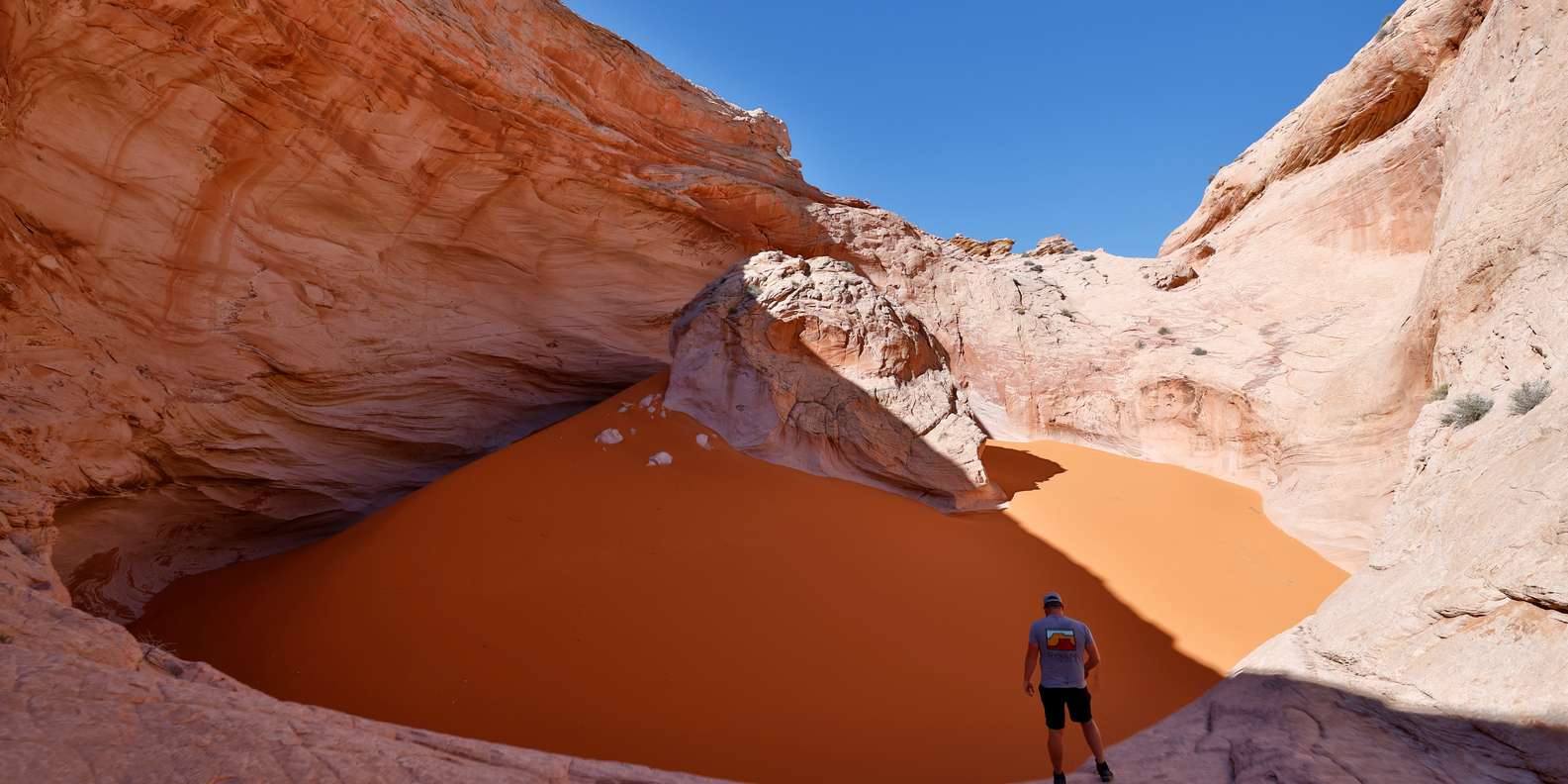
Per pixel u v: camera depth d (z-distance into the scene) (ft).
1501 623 21.90
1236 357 73.20
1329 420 59.21
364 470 54.34
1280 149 91.91
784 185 94.84
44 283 37.55
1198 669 33.22
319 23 51.24
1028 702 29.01
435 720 24.73
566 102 72.02
